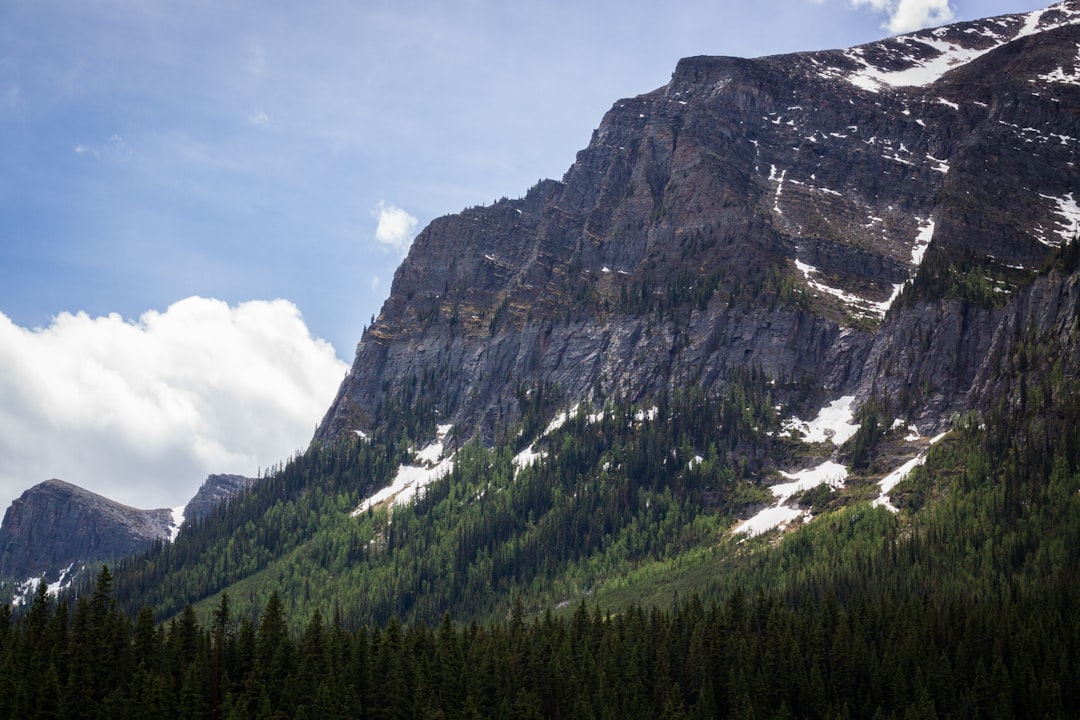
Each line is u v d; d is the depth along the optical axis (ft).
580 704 620.90
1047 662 632.38
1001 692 616.39
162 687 608.60
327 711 613.93
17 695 593.01
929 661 637.71
